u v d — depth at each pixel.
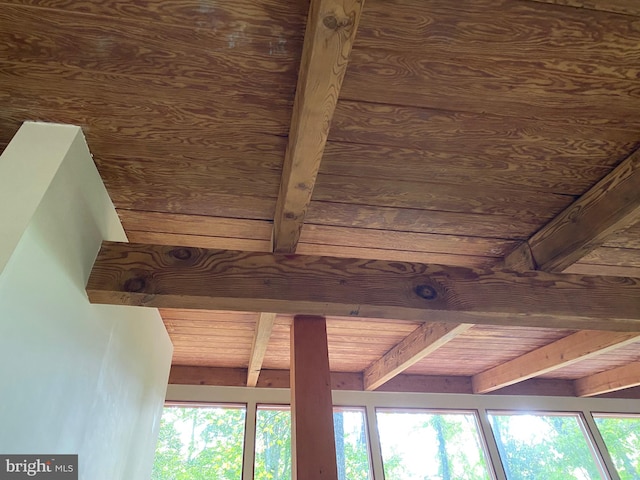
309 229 1.70
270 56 1.07
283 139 1.30
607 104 1.22
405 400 3.66
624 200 1.39
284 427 3.30
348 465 3.30
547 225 1.72
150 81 1.11
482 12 0.99
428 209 1.62
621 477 3.61
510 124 1.28
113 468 1.60
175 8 0.96
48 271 1.06
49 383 1.08
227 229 1.69
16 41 1.01
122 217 1.58
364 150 1.35
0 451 0.89
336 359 3.28
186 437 3.16
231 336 2.76
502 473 3.45
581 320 1.61
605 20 1.02
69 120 1.21
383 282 1.51
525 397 3.92
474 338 2.96
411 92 1.17
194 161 1.36
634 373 3.54
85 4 0.95
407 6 0.97
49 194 1.07
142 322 1.92
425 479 3.36
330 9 0.81
